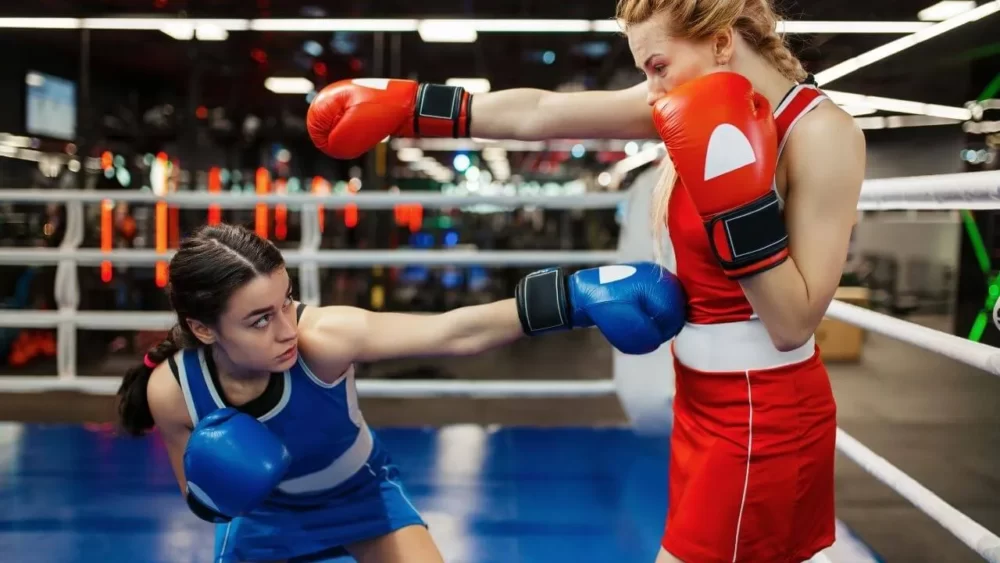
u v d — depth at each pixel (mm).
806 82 1126
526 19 5930
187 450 1174
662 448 3031
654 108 1000
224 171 6859
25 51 6773
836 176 999
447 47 7844
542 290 1142
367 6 5922
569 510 2391
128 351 6109
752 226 940
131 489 2561
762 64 1076
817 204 1007
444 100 1244
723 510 1106
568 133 1281
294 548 1424
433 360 5508
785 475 1096
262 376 1256
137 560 2041
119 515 2342
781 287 965
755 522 1103
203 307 1111
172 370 1286
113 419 3426
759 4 1089
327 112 1237
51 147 6414
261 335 1133
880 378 5500
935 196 1317
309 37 6875
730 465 1103
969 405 4582
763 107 976
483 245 8352
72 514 2348
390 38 7281
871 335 7652
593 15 5988
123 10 5832
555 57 8273
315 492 1424
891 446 3646
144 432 1403
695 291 1140
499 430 3289
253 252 1117
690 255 1123
